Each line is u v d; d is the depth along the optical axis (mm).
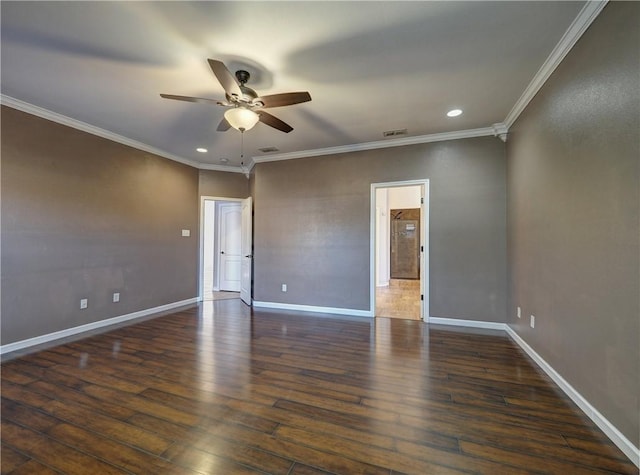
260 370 2695
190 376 2574
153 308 4785
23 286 3217
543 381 2480
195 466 1560
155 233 4824
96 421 1934
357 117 3537
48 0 1798
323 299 4852
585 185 2006
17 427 1867
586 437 1776
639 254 1530
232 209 7051
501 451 1664
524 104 3080
